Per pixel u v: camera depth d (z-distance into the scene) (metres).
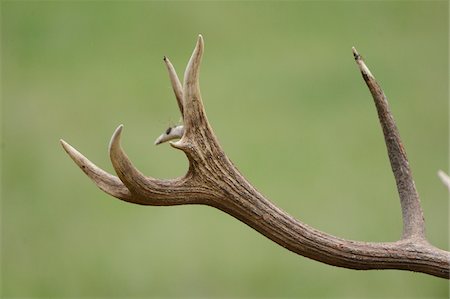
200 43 10.24
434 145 29.92
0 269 27.45
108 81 34.91
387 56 36.09
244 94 33.72
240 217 10.59
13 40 38.41
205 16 39.69
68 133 31.48
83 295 26.83
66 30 39.12
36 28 39.12
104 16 39.91
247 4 39.84
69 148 10.26
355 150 30.45
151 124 31.73
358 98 33.69
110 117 32.16
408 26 38.56
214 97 33.69
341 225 27.11
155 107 32.78
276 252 26.73
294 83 34.59
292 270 26.33
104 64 36.56
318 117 32.44
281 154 30.36
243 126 31.98
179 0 39.97
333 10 40.06
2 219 28.80
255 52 36.81
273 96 33.81
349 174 29.33
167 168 28.70
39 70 36.00
